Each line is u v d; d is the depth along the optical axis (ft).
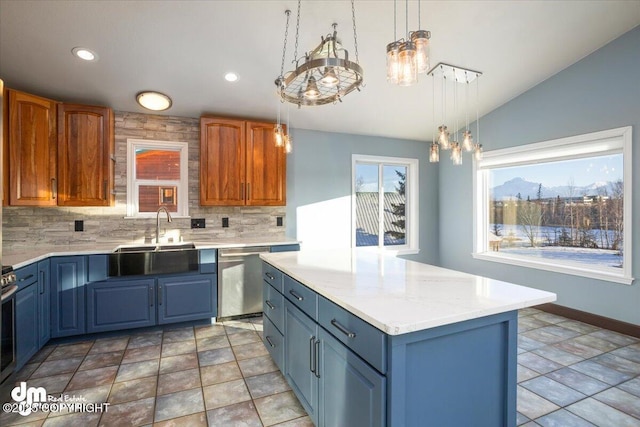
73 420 5.90
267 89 10.57
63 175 9.61
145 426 5.75
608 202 10.39
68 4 6.97
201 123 11.21
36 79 9.18
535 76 11.28
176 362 8.12
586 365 7.97
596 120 10.17
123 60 8.77
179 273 10.22
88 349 8.82
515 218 13.37
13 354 6.76
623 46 9.52
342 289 4.85
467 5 7.70
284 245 11.46
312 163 13.87
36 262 8.12
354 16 7.75
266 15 7.59
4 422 5.83
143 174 11.50
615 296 10.02
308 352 5.58
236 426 5.78
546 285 11.92
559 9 8.18
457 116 13.71
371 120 13.52
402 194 16.33
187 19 7.58
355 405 4.15
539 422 5.91
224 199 11.46
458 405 4.12
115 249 9.63
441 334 3.89
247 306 11.04
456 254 15.61
